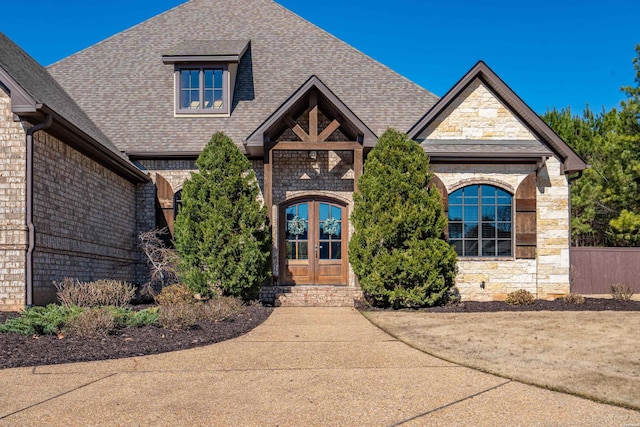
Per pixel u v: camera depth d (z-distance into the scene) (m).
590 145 31.14
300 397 5.98
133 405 5.64
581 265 17.30
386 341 9.21
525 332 9.77
